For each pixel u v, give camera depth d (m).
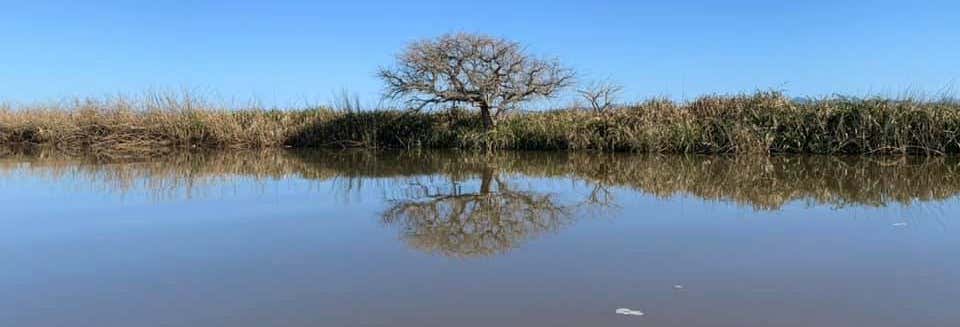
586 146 15.16
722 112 14.63
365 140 17.73
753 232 5.39
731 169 10.78
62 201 7.54
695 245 4.92
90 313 3.53
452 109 16.84
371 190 8.49
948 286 3.82
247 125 19.06
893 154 12.88
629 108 15.85
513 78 15.48
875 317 3.33
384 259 4.60
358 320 3.37
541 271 4.23
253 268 4.39
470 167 11.74
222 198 7.77
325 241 5.22
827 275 4.07
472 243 5.11
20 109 20.56
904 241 4.98
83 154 16.56
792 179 9.23
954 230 5.36
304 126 18.64
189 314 3.50
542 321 3.32
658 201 7.21
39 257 4.74
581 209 6.74
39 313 3.53
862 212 6.30
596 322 3.30
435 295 3.76
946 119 12.71
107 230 5.72
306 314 3.47
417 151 16.28
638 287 3.86
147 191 8.48
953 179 8.97
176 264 4.51
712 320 3.32
